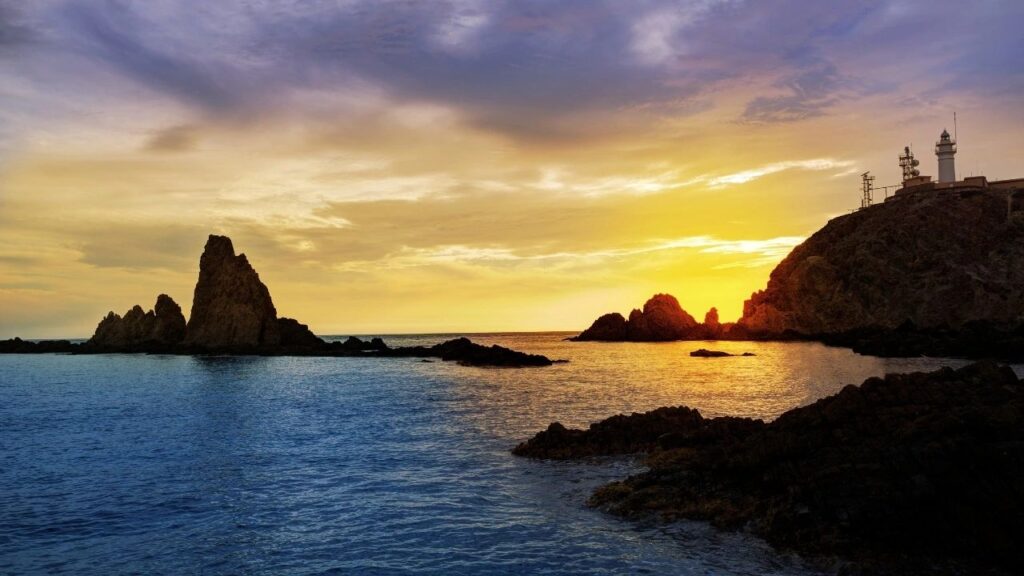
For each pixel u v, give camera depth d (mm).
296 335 131625
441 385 63188
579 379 67562
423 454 27906
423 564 14773
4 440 32562
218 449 29656
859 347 98188
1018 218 128625
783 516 15859
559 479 22625
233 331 120625
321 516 18734
